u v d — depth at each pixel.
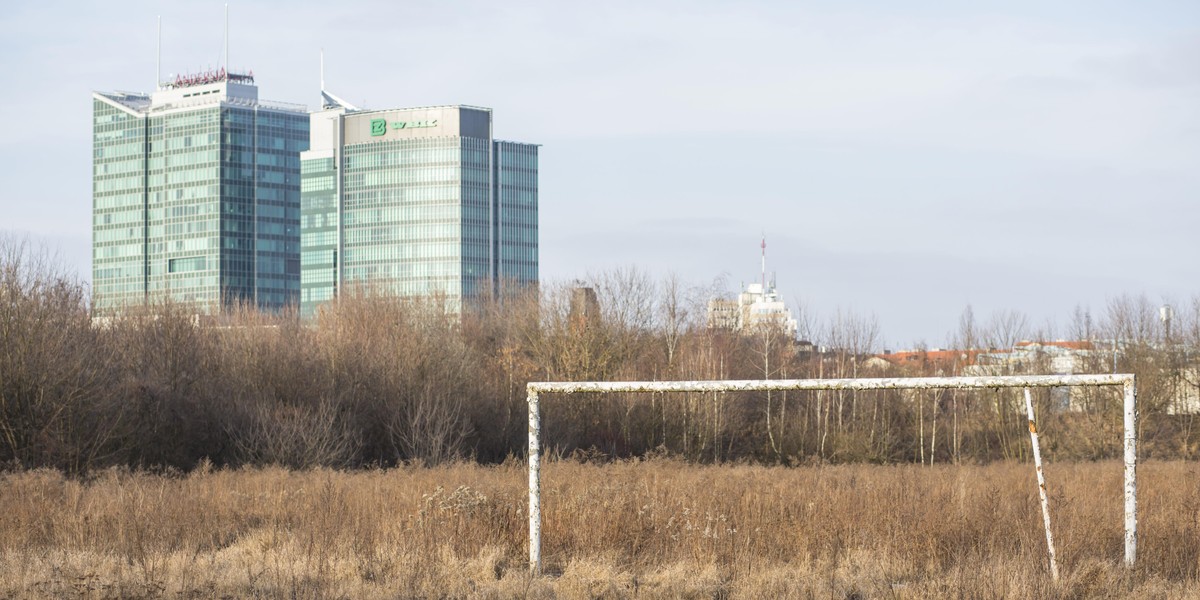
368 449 80.44
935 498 29.70
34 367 63.78
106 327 80.75
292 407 75.38
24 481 42.47
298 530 30.31
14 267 67.88
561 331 100.19
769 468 71.94
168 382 73.94
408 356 87.75
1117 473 51.75
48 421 63.56
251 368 81.06
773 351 112.88
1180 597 21.64
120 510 30.89
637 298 110.50
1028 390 23.70
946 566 25.05
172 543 29.36
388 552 25.78
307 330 100.00
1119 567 23.70
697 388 24.78
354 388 82.94
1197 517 27.81
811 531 27.34
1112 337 102.69
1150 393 93.31
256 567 24.94
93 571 24.52
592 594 22.80
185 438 70.00
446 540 27.28
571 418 91.69
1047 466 66.00
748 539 26.52
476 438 84.81
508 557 26.75
